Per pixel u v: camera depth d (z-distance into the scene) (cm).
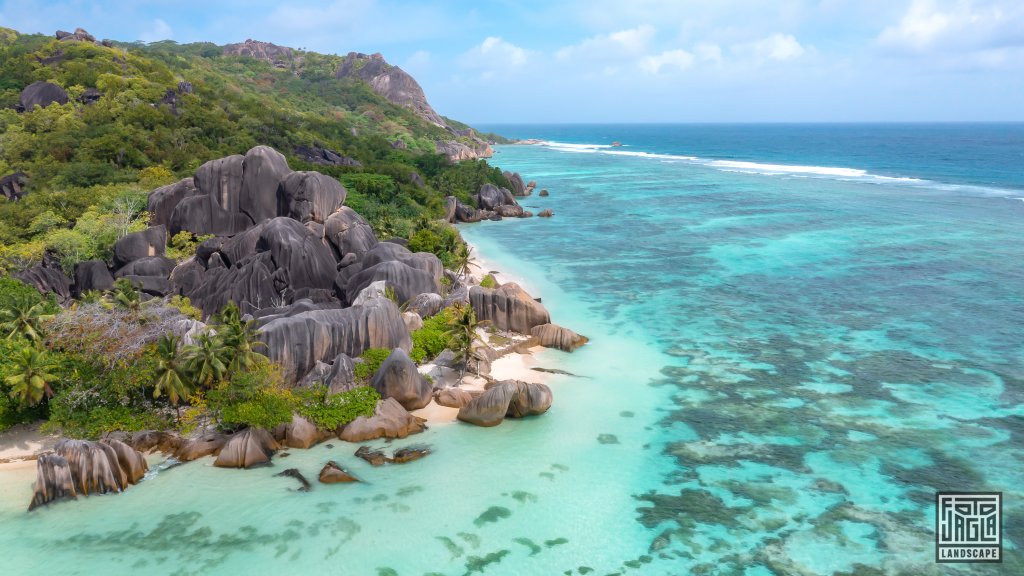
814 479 3534
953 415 4238
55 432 3875
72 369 3916
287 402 3925
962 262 8206
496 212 12638
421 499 3347
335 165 12581
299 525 3128
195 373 3938
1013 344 5456
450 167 16325
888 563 2866
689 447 3881
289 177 6862
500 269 8206
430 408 4322
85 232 6531
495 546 2986
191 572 2805
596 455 3781
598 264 8500
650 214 12525
